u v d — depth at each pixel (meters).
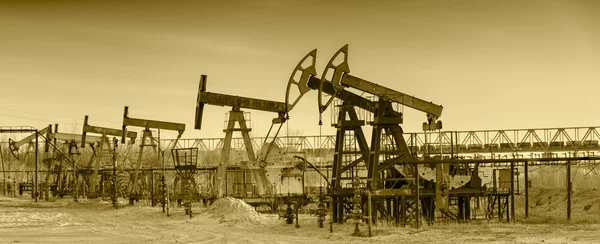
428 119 45.56
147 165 77.69
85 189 80.06
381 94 43.16
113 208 61.59
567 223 42.53
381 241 35.41
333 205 43.88
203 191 65.12
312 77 45.22
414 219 44.12
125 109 67.44
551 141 71.31
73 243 35.72
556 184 74.94
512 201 44.25
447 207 43.25
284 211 53.00
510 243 33.56
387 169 44.81
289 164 55.25
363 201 42.91
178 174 61.16
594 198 58.72
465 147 70.44
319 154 68.94
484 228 39.81
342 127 44.25
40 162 107.25
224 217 47.50
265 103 56.00
